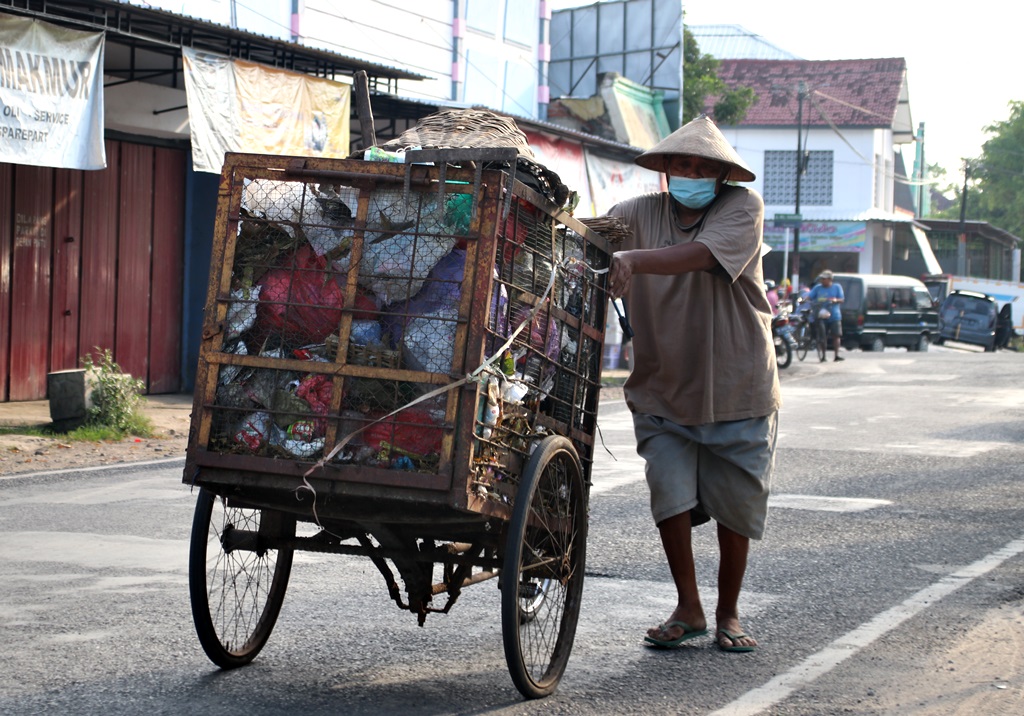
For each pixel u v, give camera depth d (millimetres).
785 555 6469
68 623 4961
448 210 3811
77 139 10883
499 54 21156
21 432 11297
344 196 3916
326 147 13852
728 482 4691
